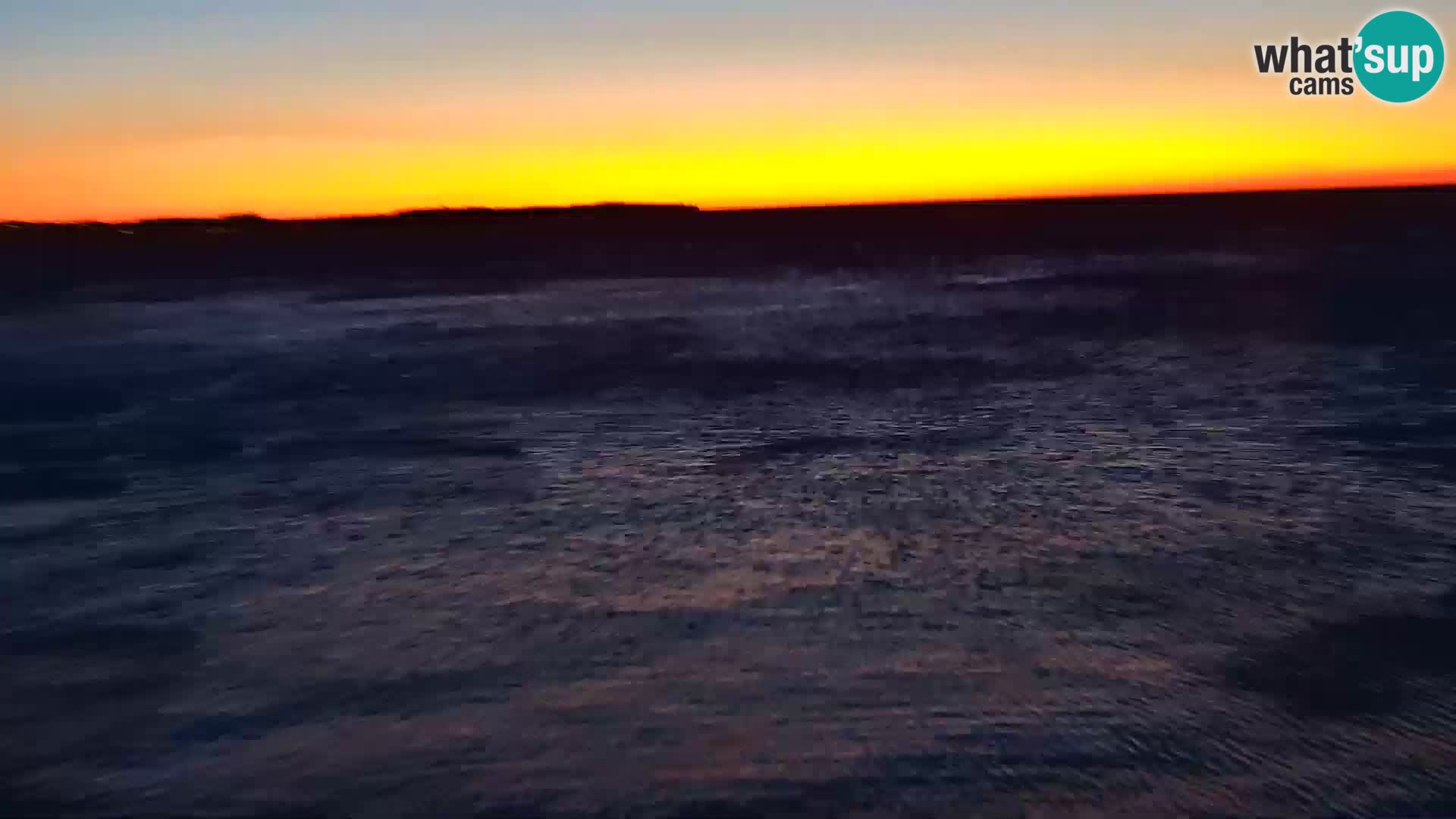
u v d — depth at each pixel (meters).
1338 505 9.60
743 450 12.86
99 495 11.19
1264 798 4.73
